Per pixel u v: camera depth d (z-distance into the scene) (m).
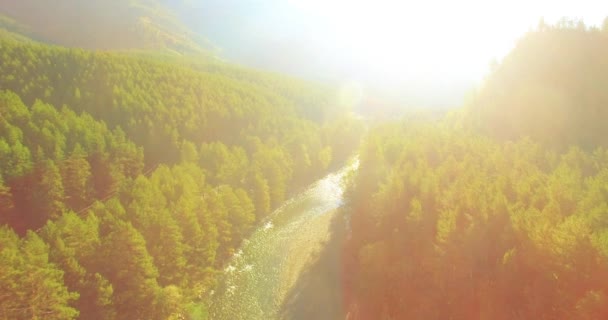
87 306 43.75
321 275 69.06
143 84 122.81
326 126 144.00
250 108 131.88
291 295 64.25
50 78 113.88
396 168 72.31
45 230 48.53
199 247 63.34
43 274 39.56
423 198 55.50
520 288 36.53
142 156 91.62
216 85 145.00
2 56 114.50
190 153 93.25
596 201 41.28
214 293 63.84
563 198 43.22
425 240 50.34
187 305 55.91
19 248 45.34
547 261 34.66
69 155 78.69
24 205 68.31
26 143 76.75
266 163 97.38
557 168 55.31
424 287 46.72
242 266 71.94
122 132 91.31
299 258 74.94
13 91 103.56
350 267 69.56
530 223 39.31
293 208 98.25
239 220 77.56
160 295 51.38
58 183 70.00
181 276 58.56
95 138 83.19
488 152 69.12
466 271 41.72
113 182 82.19
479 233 41.56
